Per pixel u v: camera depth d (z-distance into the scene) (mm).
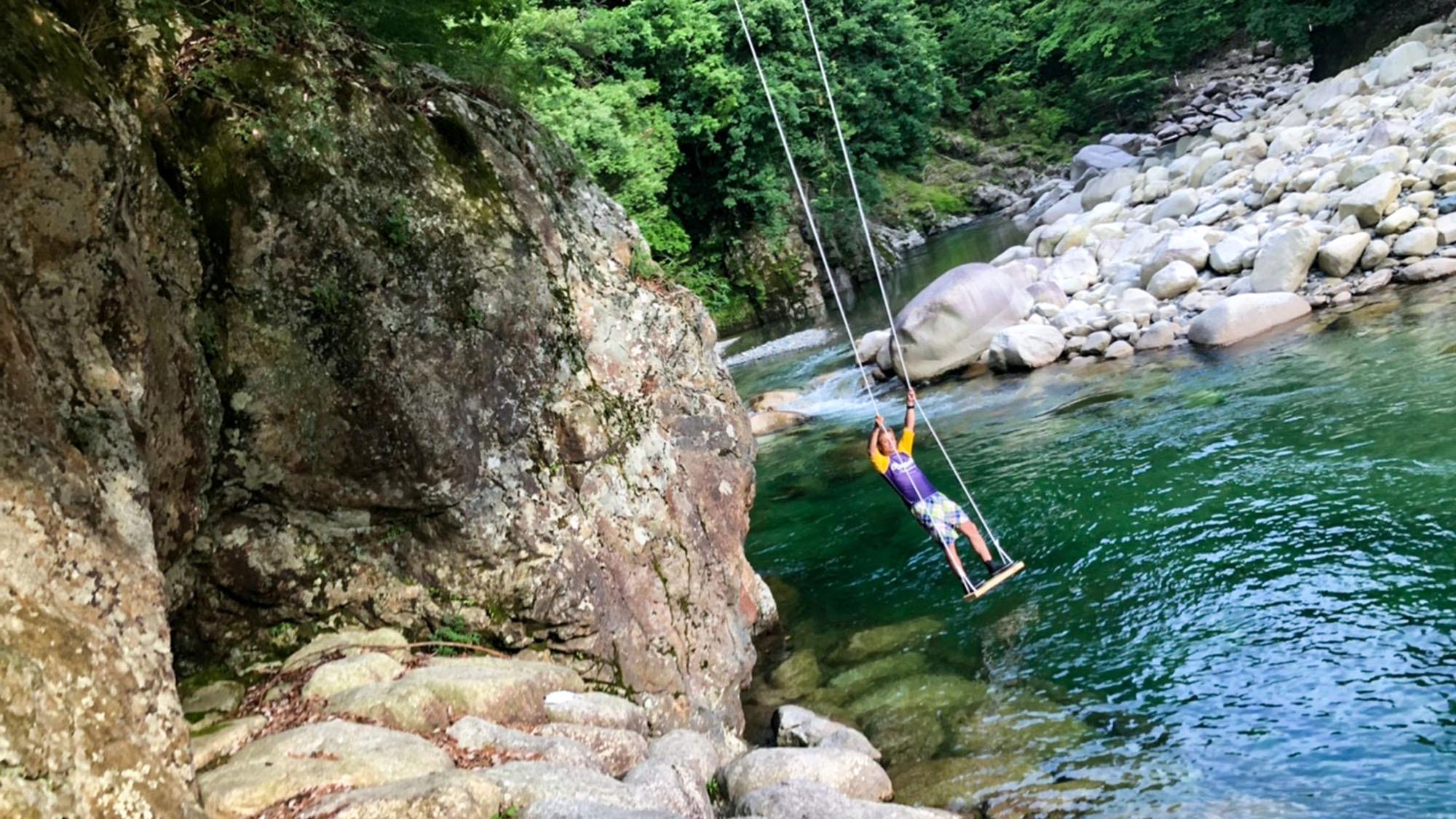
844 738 7027
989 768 6699
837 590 10711
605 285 8461
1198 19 38844
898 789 6578
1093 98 45781
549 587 6789
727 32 30359
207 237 5820
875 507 13188
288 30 6492
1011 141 45531
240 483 6035
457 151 7355
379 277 6492
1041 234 25547
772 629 9891
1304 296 16203
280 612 6199
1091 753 6672
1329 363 13344
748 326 32844
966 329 18906
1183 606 8461
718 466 9031
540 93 11367
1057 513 11141
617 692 6945
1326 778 5934
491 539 6699
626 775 5430
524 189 7828
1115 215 24406
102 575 3832
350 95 6641
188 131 5785
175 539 5535
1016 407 15891
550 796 4594
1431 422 10516
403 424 6453
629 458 7820
